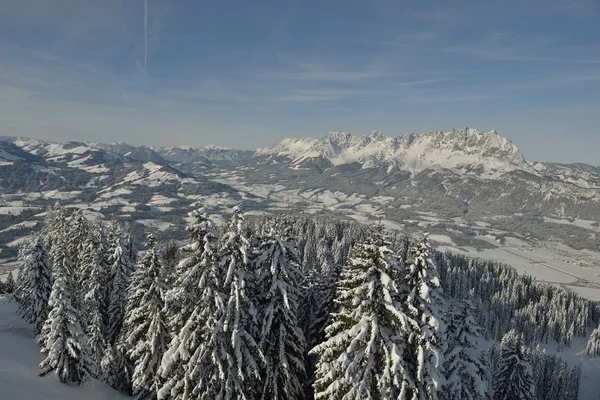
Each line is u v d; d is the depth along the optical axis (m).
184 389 23.38
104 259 47.56
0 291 74.44
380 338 20.34
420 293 21.38
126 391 35.62
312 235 136.00
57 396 30.56
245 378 24.44
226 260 23.70
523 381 39.03
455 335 27.86
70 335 33.09
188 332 23.50
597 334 137.62
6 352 38.31
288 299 25.31
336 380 20.86
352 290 21.11
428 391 20.19
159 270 30.19
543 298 153.75
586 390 112.25
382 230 21.45
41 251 48.38
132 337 29.27
